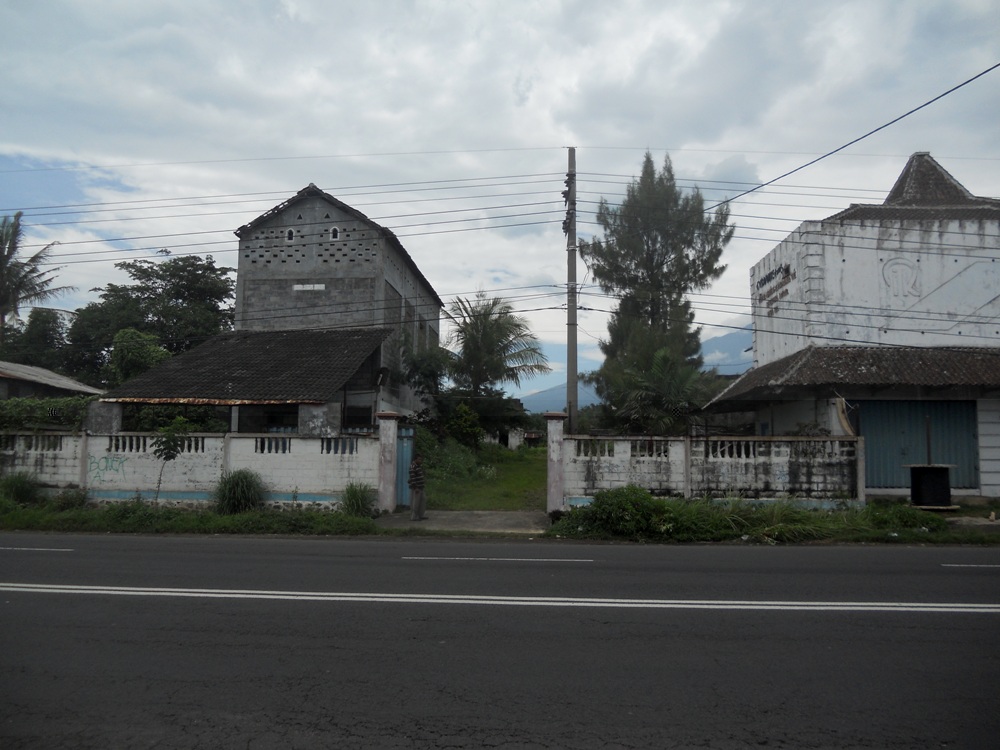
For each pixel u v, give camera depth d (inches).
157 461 698.8
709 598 328.2
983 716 191.8
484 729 182.7
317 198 1123.9
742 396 834.2
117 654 241.0
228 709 195.3
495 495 855.7
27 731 181.8
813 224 836.0
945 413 782.5
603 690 209.5
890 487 772.6
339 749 171.9
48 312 1600.6
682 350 1199.6
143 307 1491.1
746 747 173.6
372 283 1104.8
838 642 257.4
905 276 829.8
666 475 665.6
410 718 189.5
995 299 822.5
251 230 1129.4
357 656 239.5
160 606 307.3
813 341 824.9
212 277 1588.3
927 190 958.4
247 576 381.1
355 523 605.9
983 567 425.4
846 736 179.6
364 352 931.3
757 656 241.1
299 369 876.6
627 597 329.7
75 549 488.1
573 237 812.0
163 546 511.5
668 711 194.5
